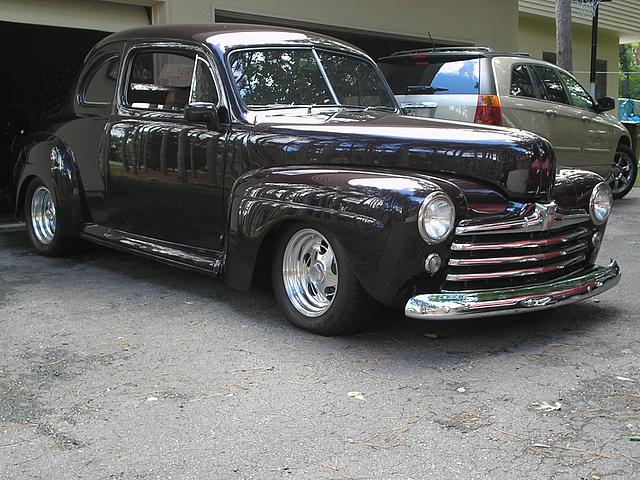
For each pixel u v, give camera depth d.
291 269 4.75
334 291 4.54
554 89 9.55
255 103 5.23
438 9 12.79
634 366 4.16
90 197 6.27
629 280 6.12
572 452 3.17
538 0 18.08
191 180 5.32
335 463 3.10
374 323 4.89
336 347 4.46
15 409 3.63
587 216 4.84
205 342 4.58
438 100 8.75
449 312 4.06
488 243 4.27
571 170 5.12
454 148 4.45
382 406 3.64
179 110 5.51
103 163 6.05
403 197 4.06
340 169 4.54
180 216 5.48
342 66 5.89
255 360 4.26
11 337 4.70
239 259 4.84
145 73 5.81
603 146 10.38
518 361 4.23
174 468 3.07
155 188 5.62
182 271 6.41
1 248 7.41
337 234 4.27
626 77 32.28
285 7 10.30
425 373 4.05
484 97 8.45
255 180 4.75
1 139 10.31
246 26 5.80
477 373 4.05
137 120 5.74
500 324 4.91
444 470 3.03
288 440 3.30
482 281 4.31
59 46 11.45
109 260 6.82
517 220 4.33
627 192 11.19
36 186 6.89
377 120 5.15
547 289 4.38
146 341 4.61
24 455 3.18
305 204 4.41
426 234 4.06
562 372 4.06
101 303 5.45
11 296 5.64
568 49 12.35
